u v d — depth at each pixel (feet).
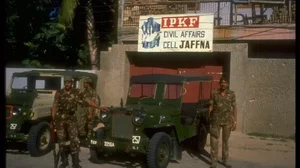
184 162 27.78
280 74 36.37
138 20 47.09
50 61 61.46
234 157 29.55
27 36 60.85
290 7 38.11
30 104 28.78
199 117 29.53
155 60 45.75
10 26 58.95
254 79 37.65
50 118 30.68
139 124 24.40
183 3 44.16
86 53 61.11
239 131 37.99
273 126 36.63
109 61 45.91
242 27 39.99
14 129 28.40
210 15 39.47
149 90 28.63
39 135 28.81
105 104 45.96
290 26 37.86
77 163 24.63
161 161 25.09
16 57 60.95
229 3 43.50
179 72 44.45
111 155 29.19
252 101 37.70
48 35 59.16
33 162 27.17
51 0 65.62
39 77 32.35
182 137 27.04
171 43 41.42
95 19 61.87
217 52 40.78
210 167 25.68
